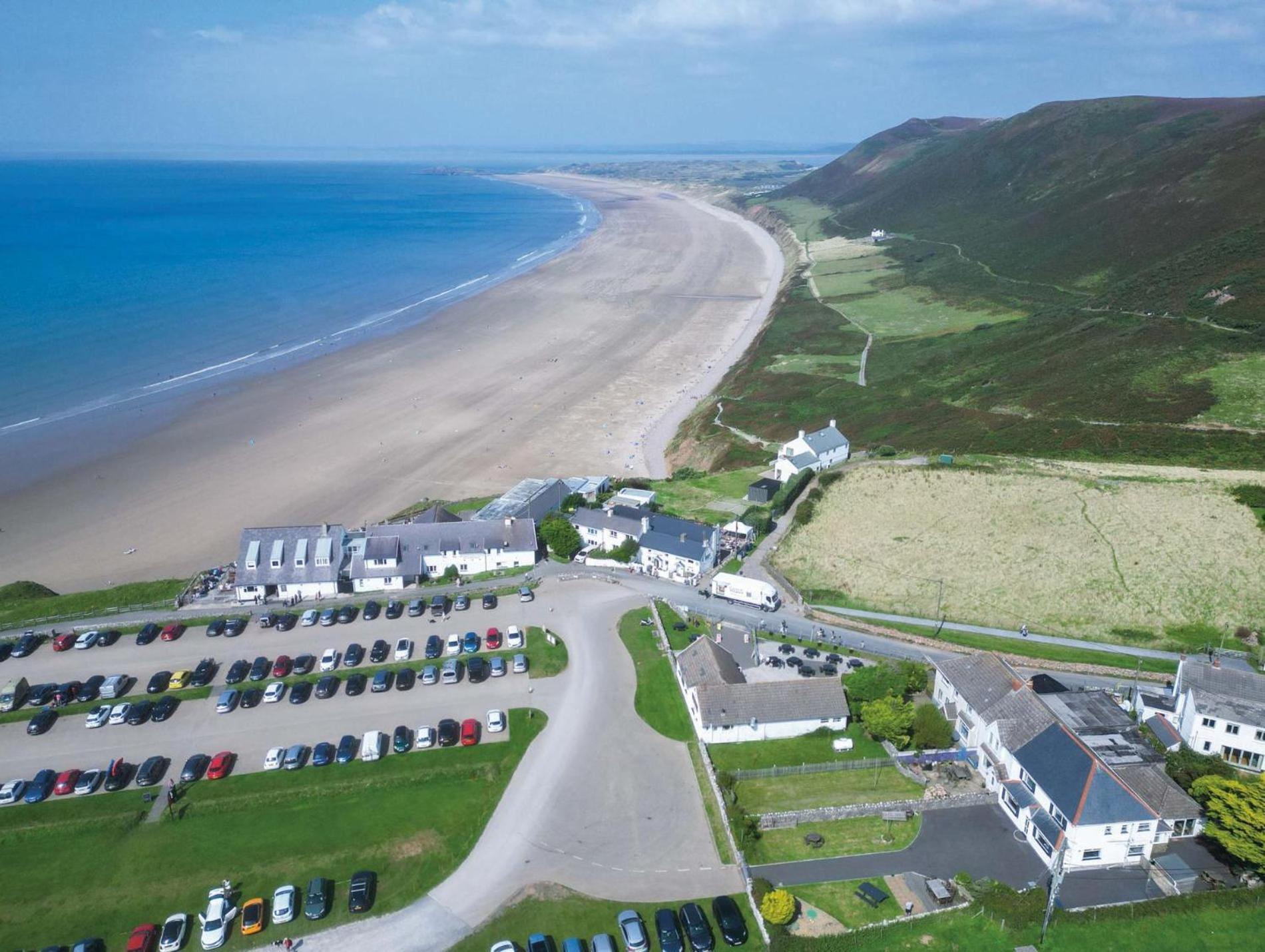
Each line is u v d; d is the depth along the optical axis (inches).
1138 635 3321.9
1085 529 3986.2
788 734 2800.2
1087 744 2386.8
